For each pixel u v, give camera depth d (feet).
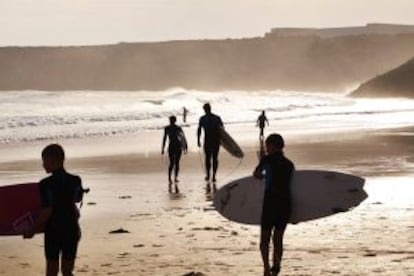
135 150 158.71
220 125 95.66
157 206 75.72
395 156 124.88
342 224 60.34
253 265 46.65
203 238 57.36
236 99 550.36
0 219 39.34
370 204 70.23
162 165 123.54
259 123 178.60
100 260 49.85
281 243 42.65
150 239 57.57
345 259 47.11
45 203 36.32
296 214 44.73
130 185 95.45
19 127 256.52
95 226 63.93
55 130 240.12
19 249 55.62
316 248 51.37
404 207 68.23
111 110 387.34
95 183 98.37
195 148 155.63
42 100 483.51
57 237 36.42
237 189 47.60
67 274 37.01
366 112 355.77
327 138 172.86
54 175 36.91
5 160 143.64
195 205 75.87
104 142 187.21
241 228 61.82
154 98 569.64
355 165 109.91
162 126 258.78
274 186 42.42
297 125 244.01
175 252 52.06
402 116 306.14
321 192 46.06
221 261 48.26
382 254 48.42
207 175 97.14
